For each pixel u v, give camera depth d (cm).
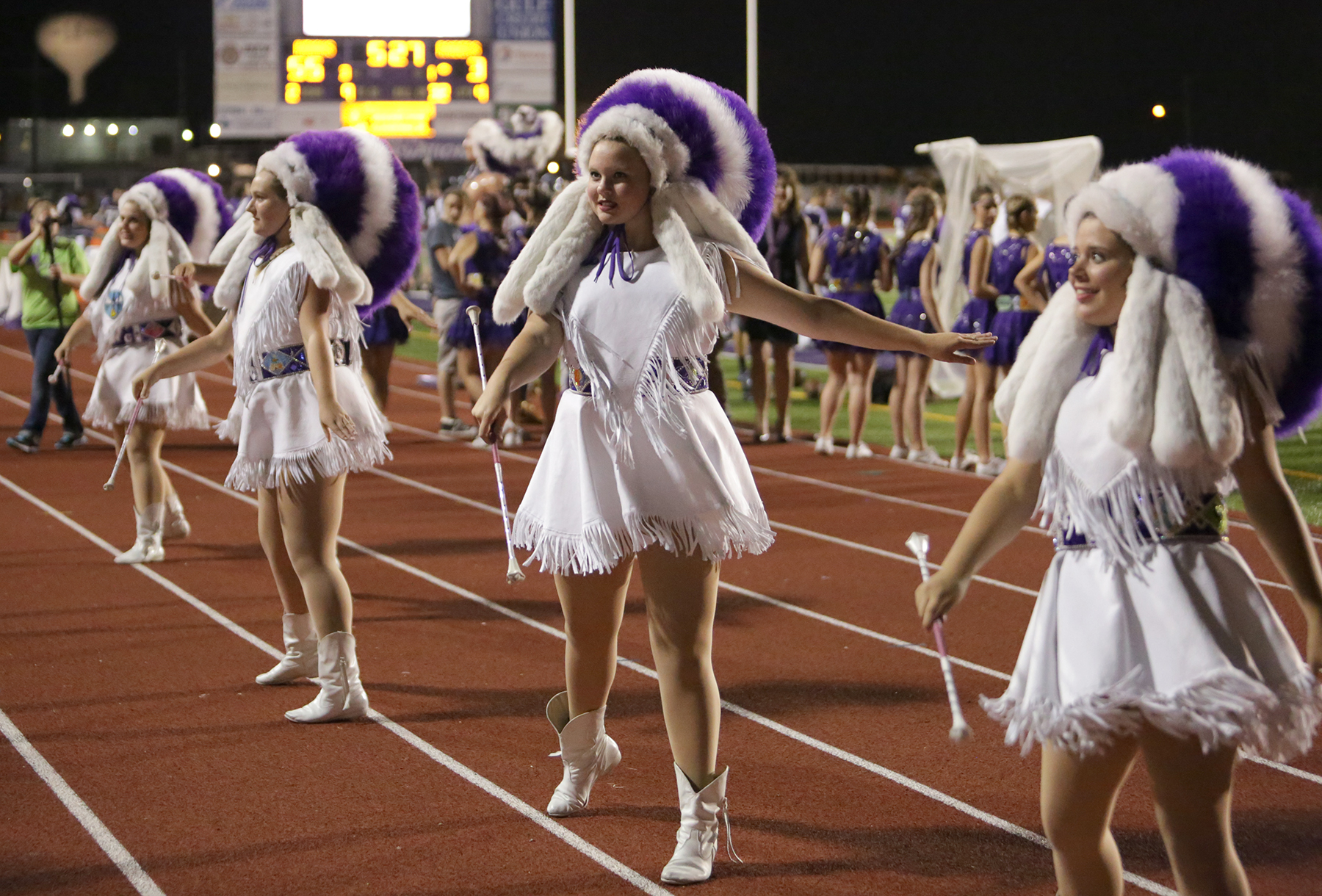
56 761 490
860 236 1190
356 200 532
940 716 541
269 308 514
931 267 1170
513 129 2128
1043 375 308
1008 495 313
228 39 3034
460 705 555
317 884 392
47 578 770
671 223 387
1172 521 293
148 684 580
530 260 403
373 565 814
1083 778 299
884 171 3522
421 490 1073
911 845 418
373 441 529
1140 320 291
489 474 1145
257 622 680
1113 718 284
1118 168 308
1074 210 306
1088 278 301
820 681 588
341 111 3064
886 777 476
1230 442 283
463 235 1260
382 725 530
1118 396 291
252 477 521
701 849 394
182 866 404
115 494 1034
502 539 889
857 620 691
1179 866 295
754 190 420
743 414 1495
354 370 537
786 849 416
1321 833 421
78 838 423
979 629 671
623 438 386
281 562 569
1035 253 1081
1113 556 293
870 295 1196
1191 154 306
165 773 479
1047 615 303
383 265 550
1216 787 288
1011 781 471
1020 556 833
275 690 573
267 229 526
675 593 392
